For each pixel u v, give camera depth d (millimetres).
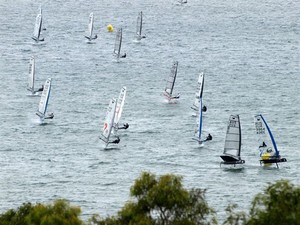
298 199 176375
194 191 187875
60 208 183750
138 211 183875
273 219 174500
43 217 180000
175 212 183000
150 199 182250
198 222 184375
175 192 181500
